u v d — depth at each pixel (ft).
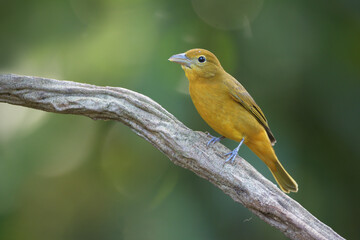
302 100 36.35
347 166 36.45
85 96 27.66
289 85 36.24
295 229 26.09
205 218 33.94
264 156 31.91
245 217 34.12
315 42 36.37
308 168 35.91
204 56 30.60
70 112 27.81
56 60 37.06
